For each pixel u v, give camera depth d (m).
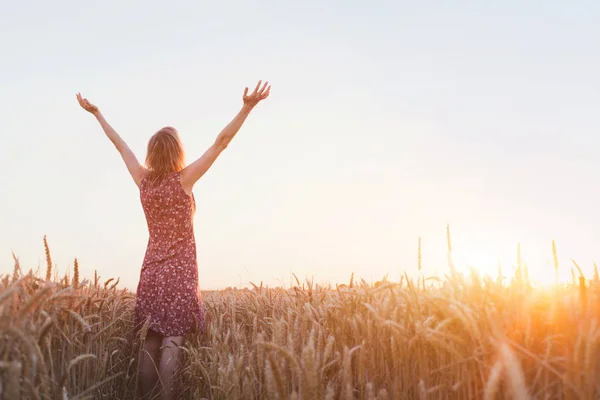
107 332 3.50
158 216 3.59
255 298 4.52
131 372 3.92
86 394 2.88
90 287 3.71
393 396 2.38
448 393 2.26
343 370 2.21
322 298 3.76
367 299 2.95
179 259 3.60
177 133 3.78
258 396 2.60
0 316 1.90
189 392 3.77
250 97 3.39
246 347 3.36
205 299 5.05
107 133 3.97
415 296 2.49
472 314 2.14
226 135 3.46
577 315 2.01
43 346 2.34
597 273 2.29
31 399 1.90
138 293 3.66
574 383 1.90
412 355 2.40
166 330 3.51
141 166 3.85
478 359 2.08
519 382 1.75
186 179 3.57
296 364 2.09
